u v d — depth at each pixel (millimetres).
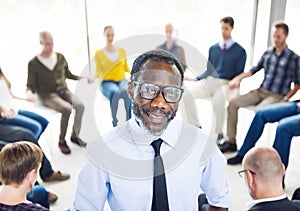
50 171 2703
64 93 3039
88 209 1027
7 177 1326
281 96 3061
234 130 2996
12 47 3580
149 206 992
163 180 967
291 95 3033
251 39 3695
